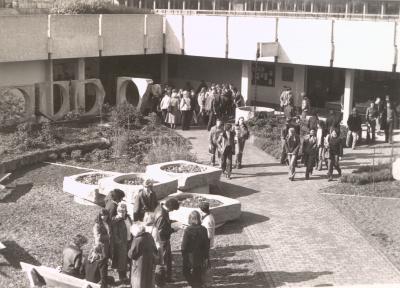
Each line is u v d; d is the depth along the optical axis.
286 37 31.91
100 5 34.03
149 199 14.60
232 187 21.11
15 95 28.59
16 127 27.06
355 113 27.02
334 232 16.69
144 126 29.25
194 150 26.08
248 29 32.97
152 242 12.28
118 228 13.06
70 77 32.94
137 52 34.03
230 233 16.67
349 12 31.03
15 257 14.67
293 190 20.75
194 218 12.74
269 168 23.72
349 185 21.23
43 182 21.11
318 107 36.06
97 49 32.22
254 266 14.42
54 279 12.43
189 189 19.20
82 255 13.23
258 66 37.78
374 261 14.76
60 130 27.36
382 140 28.72
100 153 24.22
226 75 38.72
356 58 30.09
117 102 32.53
